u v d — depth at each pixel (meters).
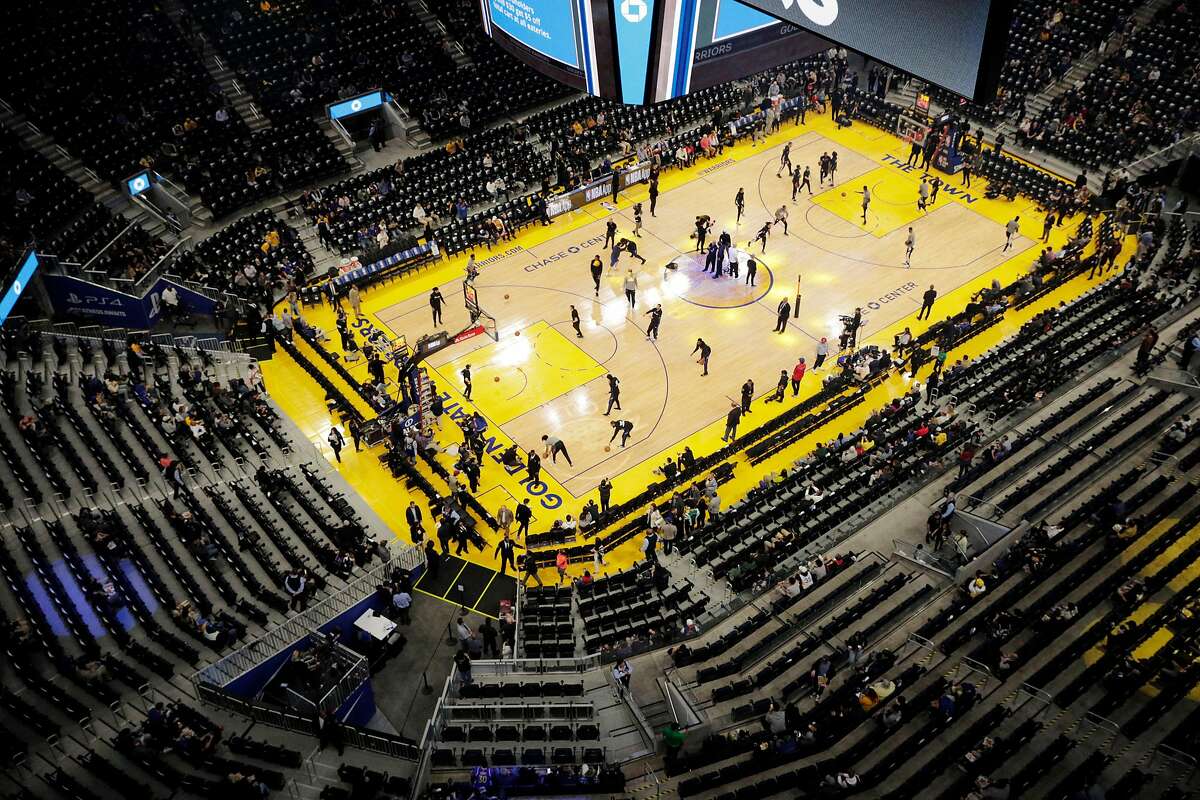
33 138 45.62
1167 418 36.50
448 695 28.45
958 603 30.33
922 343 40.66
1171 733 26.42
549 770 25.33
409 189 48.59
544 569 33.66
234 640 28.69
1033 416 37.53
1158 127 49.69
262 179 47.44
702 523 34.53
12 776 24.08
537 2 25.11
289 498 34.41
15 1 49.06
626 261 46.53
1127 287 42.50
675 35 23.77
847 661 29.02
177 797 23.98
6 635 26.89
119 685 26.81
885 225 48.47
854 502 34.12
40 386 35.69
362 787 24.80
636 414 39.09
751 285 44.91
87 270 40.41
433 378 40.75
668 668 29.41
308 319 43.66
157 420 35.75
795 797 25.11
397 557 32.97
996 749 25.80
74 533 30.67
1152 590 30.22
